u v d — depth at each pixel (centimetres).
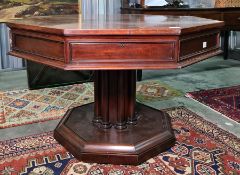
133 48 136
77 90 306
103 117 190
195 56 151
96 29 132
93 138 178
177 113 243
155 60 138
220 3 445
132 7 350
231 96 291
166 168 166
